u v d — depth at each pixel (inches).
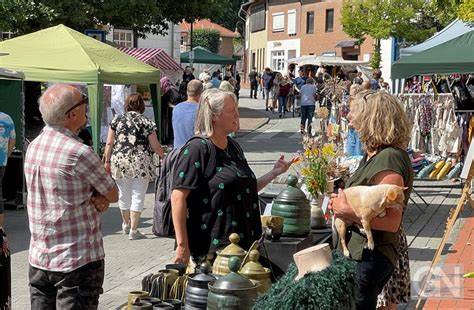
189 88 353.7
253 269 167.3
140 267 334.3
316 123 999.0
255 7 2812.5
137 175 385.4
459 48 451.5
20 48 565.6
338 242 180.1
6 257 220.4
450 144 541.0
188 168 187.3
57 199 178.1
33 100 896.3
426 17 1280.8
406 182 176.4
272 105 1481.3
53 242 179.2
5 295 220.1
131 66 591.5
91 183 179.6
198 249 188.2
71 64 550.9
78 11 815.7
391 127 175.2
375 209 168.9
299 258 142.0
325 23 2188.7
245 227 188.9
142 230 415.8
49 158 178.4
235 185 187.8
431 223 420.2
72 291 179.3
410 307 260.8
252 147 877.2
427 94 542.6
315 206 255.4
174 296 177.3
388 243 174.6
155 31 1001.5
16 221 445.1
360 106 179.2
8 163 478.9
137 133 383.9
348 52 2053.4
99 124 548.7
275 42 2524.6
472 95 561.0
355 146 462.6
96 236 183.5
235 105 191.2
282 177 306.3
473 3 485.4
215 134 190.5
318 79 1397.6
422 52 457.1
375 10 1307.8
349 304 142.1
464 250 345.1
